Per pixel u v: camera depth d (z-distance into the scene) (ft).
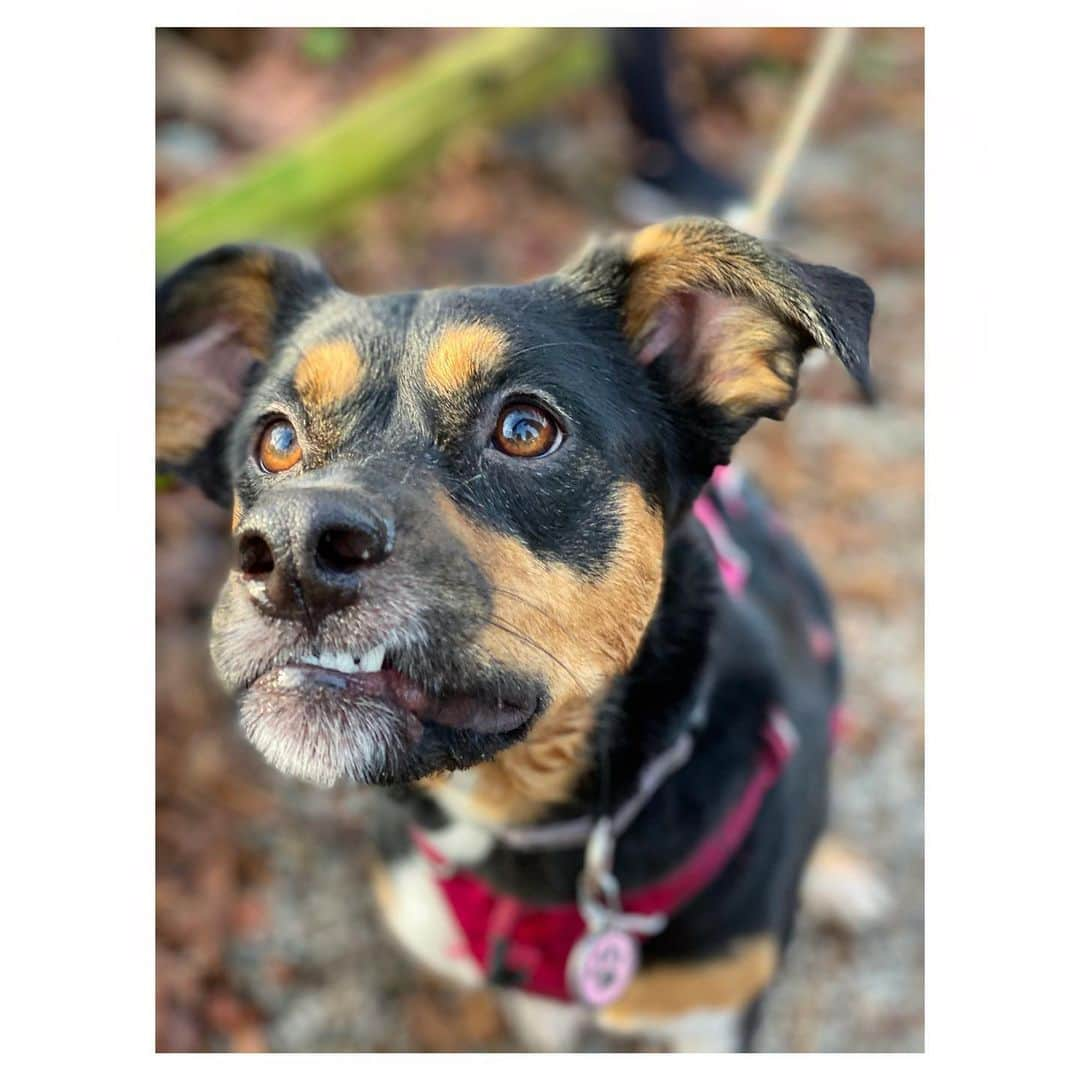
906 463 2.69
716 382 1.29
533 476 1.11
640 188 3.06
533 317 1.19
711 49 3.70
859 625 2.40
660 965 1.43
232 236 2.28
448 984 1.87
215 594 2.18
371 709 1.01
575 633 1.13
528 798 1.32
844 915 2.00
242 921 1.89
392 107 2.62
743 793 1.39
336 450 1.10
